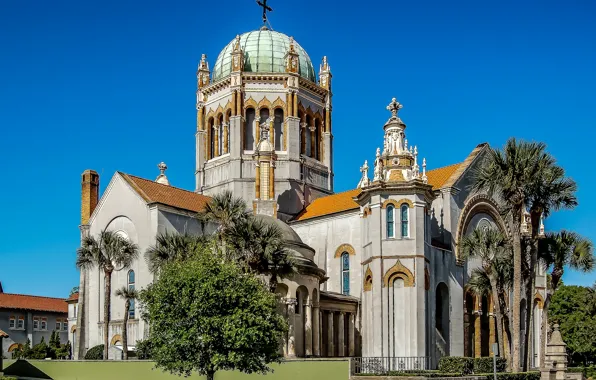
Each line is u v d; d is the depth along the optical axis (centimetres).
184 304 4403
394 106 6594
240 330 4319
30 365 6397
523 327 7494
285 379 5062
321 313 6712
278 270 5516
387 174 6406
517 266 5447
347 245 7400
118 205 7269
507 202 5709
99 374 5881
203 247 5369
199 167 8594
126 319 6319
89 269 7494
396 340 6078
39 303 11281
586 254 6228
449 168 7381
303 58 8831
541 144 5634
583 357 8800
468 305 6981
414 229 6206
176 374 5316
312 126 8631
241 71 8325
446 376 4859
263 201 7644
